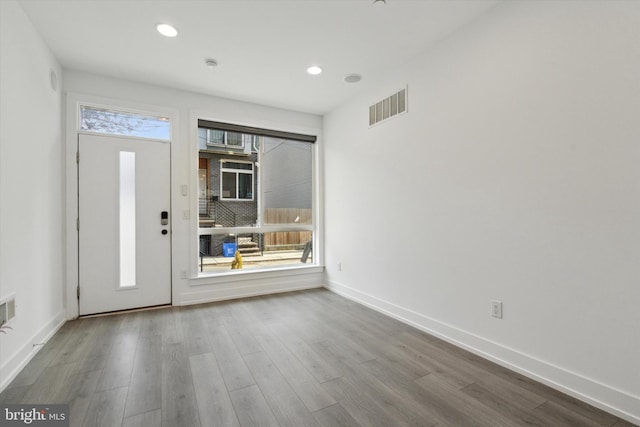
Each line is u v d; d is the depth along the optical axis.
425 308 2.64
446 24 2.28
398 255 2.93
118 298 3.11
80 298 2.95
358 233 3.52
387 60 2.79
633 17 1.47
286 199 4.20
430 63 2.58
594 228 1.60
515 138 1.96
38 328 2.28
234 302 3.50
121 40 2.46
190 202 3.42
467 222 2.27
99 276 3.03
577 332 1.67
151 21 2.23
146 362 2.07
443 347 2.33
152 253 3.26
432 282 2.57
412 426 1.45
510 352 1.99
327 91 3.46
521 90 1.92
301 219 4.29
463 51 2.29
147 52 2.64
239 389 1.75
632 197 1.48
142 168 3.22
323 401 1.65
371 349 2.29
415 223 2.74
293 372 1.95
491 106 2.10
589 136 1.62
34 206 2.24
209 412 1.55
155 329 2.67
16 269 1.95
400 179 2.91
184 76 3.08
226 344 2.36
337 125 3.91
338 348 2.30
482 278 2.17
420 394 1.71
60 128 2.81
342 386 1.79
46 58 2.49
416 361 2.10
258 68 2.93
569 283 1.70
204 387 1.77
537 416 1.52
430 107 2.58
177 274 3.36
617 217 1.52
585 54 1.63
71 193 2.90
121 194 3.14
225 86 3.31
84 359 2.11
